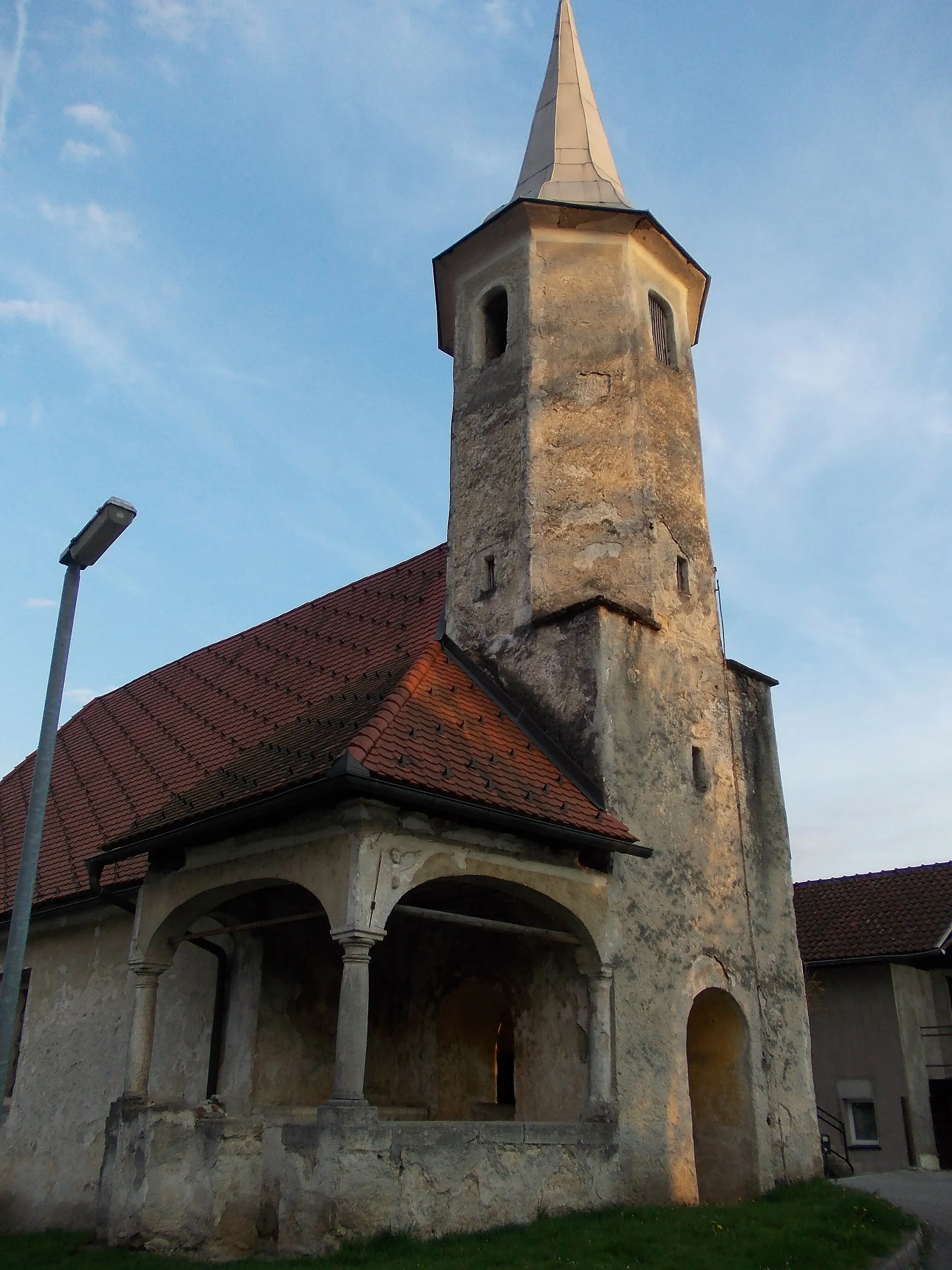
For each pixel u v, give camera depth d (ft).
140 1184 32.37
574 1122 34.04
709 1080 42.29
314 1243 27.17
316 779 29.94
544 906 35.94
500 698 42.86
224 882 34.63
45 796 29.43
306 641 59.00
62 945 48.37
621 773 39.68
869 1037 68.49
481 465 48.83
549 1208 31.65
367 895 29.81
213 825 33.53
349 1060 28.50
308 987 40.34
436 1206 28.89
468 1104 40.78
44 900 47.06
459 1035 41.63
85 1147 42.52
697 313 55.26
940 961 70.28
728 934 42.24
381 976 42.96
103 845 39.04
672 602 45.29
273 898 40.14
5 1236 40.55
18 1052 48.49
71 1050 45.32
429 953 42.57
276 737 40.96
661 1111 36.29
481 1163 30.32
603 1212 32.35
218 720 56.75
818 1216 34.45
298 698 52.47
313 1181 27.78
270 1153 32.01
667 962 38.78
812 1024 71.10
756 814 46.03
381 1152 28.09
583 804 37.24
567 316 49.11
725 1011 42.37
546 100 58.59
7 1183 45.34
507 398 48.67
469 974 40.73
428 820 32.09
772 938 44.60
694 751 43.96
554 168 54.44
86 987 46.03
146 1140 32.76
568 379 47.93
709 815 43.39
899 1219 36.17
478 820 32.53
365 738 31.32
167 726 60.49
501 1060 44.37
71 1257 31.37
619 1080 35.24
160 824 36.09
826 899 79.61
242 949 40.11
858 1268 29.01
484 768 34.99
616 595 44.39
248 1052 38.19
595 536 45.29
